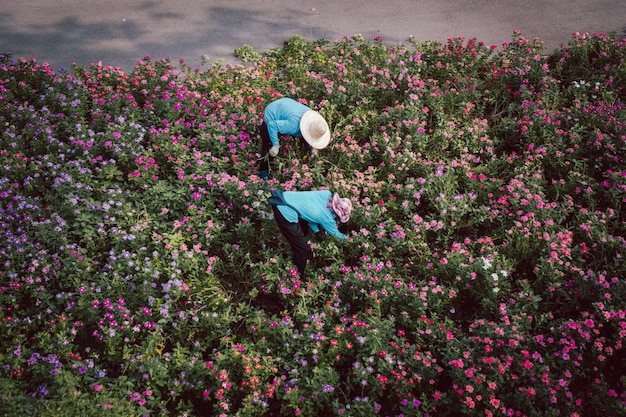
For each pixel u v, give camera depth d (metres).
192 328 6.21
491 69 9.66
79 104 8.43
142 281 6.44
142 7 11.35
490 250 6.73
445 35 10.69
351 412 5.47
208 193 7.25
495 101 8.98
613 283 6.39
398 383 5.58
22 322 6.08
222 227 7.03
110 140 7.81
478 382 5.47
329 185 7.43
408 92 8.90
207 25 10.88
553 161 7.90
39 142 7.80
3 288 6.18
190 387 5.70
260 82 9.31
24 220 6.82
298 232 6.48
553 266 6.50
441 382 5.92
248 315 6.38
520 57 9.64
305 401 5.55
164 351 6.16
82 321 6.09
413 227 7.04
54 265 6.38
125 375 5.87
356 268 6.56
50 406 5.28
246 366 5.59
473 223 7.29
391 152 7.68
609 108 8.38
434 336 5.96
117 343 5.86
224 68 9.70
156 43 10.38
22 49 10.12
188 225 6.99
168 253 6.71
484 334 5.93
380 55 9.80
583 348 5.84
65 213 6.97
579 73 9.51
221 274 6.94
